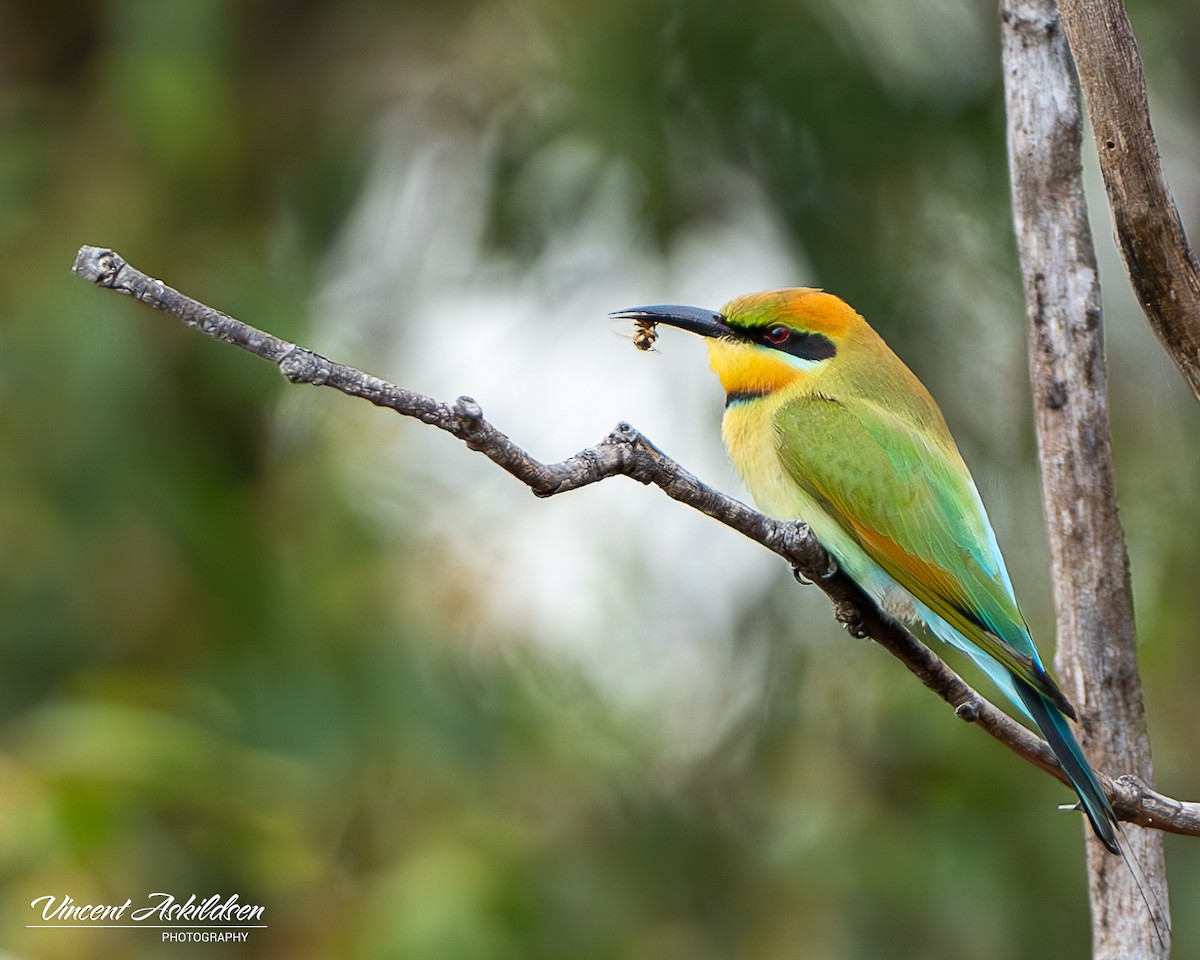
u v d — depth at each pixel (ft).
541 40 39.22
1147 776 20.47
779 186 40.14
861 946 36.52
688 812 39.40
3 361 34.83
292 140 40.29
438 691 35.60
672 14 38.68
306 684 35.17
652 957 36.70
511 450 17.17
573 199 39.73
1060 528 20.65
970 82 40.11
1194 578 38.45
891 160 39.81
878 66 39.63
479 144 40.55
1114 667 20.45
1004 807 36.83
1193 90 42.11
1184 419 39.50
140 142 36.65
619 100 38.40
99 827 28.81
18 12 39.65
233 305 35.99
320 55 40.83
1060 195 20.63
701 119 39.50
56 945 28.99
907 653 20.45
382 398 16.74
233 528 35.83
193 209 37.14
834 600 20.56
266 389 35.65
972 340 39.50
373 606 35.60
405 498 36.40
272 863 31.60
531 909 33.22
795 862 37.58
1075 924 36.32
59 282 35.32
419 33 40.45
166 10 36.73
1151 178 17.98
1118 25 17.87
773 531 19.93
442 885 31.83
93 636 35.47
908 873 36.32
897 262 39.52
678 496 19.06
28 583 35.29
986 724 20.24
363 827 34.88
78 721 30.07
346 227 41.09
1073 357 20.57
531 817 37.37
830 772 38.19
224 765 31.71
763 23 38.83
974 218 39.65
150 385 35.70
